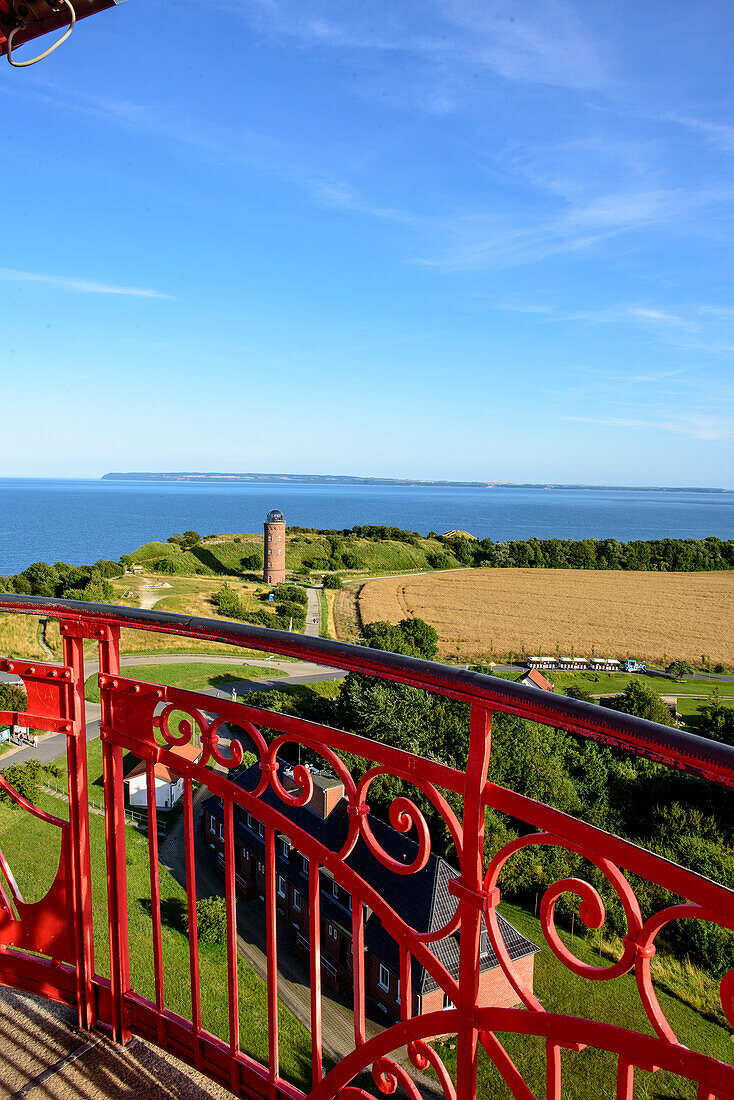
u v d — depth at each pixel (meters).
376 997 14.13
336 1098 1.96
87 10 1.96
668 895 16.05
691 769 1.16
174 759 2.29
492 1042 1.54
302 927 16.36
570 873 16.97
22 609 2.56
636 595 85.38
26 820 19.25
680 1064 1.21
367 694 26.98
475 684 1.46
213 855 20.59
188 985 14.38
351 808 1.79
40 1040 2.59
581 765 24.08
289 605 66.62
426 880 15.08
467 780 1.51
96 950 8.83
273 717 1.98
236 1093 2.25
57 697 2.52
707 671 55.03
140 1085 2.38
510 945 13.53
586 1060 11.12
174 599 67.56
